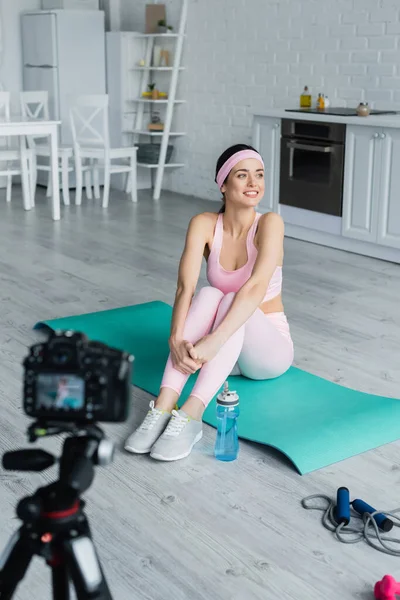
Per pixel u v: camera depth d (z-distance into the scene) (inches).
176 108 292.2
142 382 115.2
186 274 103.0
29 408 36.2
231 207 104.8
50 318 146.0
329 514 80.4
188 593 67.6
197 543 75.5
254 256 105.3
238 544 75.5
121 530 77.7
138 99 288.2
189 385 113.3
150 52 289.1
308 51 233.0
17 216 247.3
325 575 70.6
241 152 101.9
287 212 220.7
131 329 138.2
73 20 288.4
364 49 215.6
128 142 298.8
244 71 258.2
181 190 297.7
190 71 282.0
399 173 185.6
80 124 298.8
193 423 94.7
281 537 76.9
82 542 39.8
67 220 241.3
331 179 203.5
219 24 265.0
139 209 262.4
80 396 35.6
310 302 159.2
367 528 78.2
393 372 121.6
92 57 294.8
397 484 87.5
